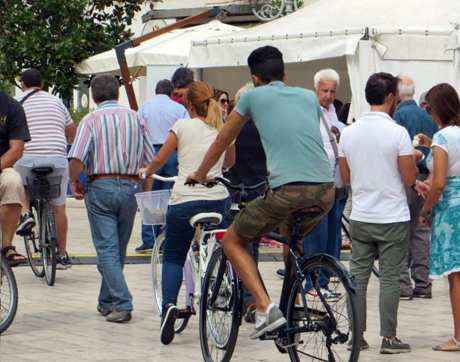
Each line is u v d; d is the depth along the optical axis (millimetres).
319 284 13250
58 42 39875
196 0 49750
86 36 40125
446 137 15820
